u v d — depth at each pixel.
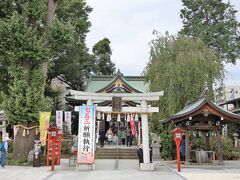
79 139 15.97
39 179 12.67
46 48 19.00
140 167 16.14
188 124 17.97
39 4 19.23
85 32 37.34
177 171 15.34
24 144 19.59
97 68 43.06
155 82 23.80
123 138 31.33
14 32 17.97
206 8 42.56
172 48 24.59
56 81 47.53
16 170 15.83
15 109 18.69
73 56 35.31
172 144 22.38
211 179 12.59
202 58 23.31
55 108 38.31
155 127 24.72
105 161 21.73
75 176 13.62
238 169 16.23
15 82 19.02
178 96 23.17
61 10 27.94
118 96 16.83
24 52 18.12
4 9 19.61
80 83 40.06
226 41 39.91
